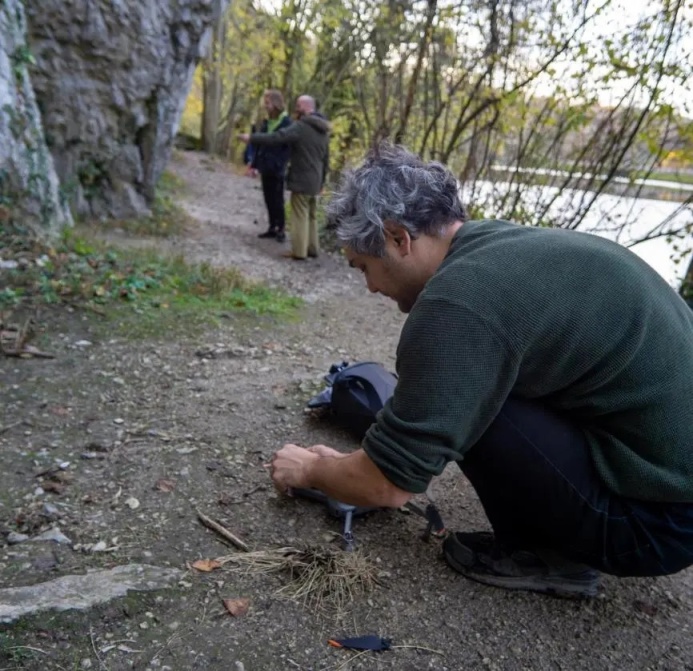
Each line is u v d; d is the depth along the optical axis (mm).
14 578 1789
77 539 1987
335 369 3117
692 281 5945
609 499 1602
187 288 4777
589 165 6145
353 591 1864
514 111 6160
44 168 5281
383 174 1636
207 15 6980
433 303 1432
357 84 7973
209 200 10039
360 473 1660
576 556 1724
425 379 1435
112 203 6883
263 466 2518
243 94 17859
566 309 1422
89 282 4375
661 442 1501
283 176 7281
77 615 1654
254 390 3252
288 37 11742
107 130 6559
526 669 1659
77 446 2557
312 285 5887
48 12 5785
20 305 3873
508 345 1407
